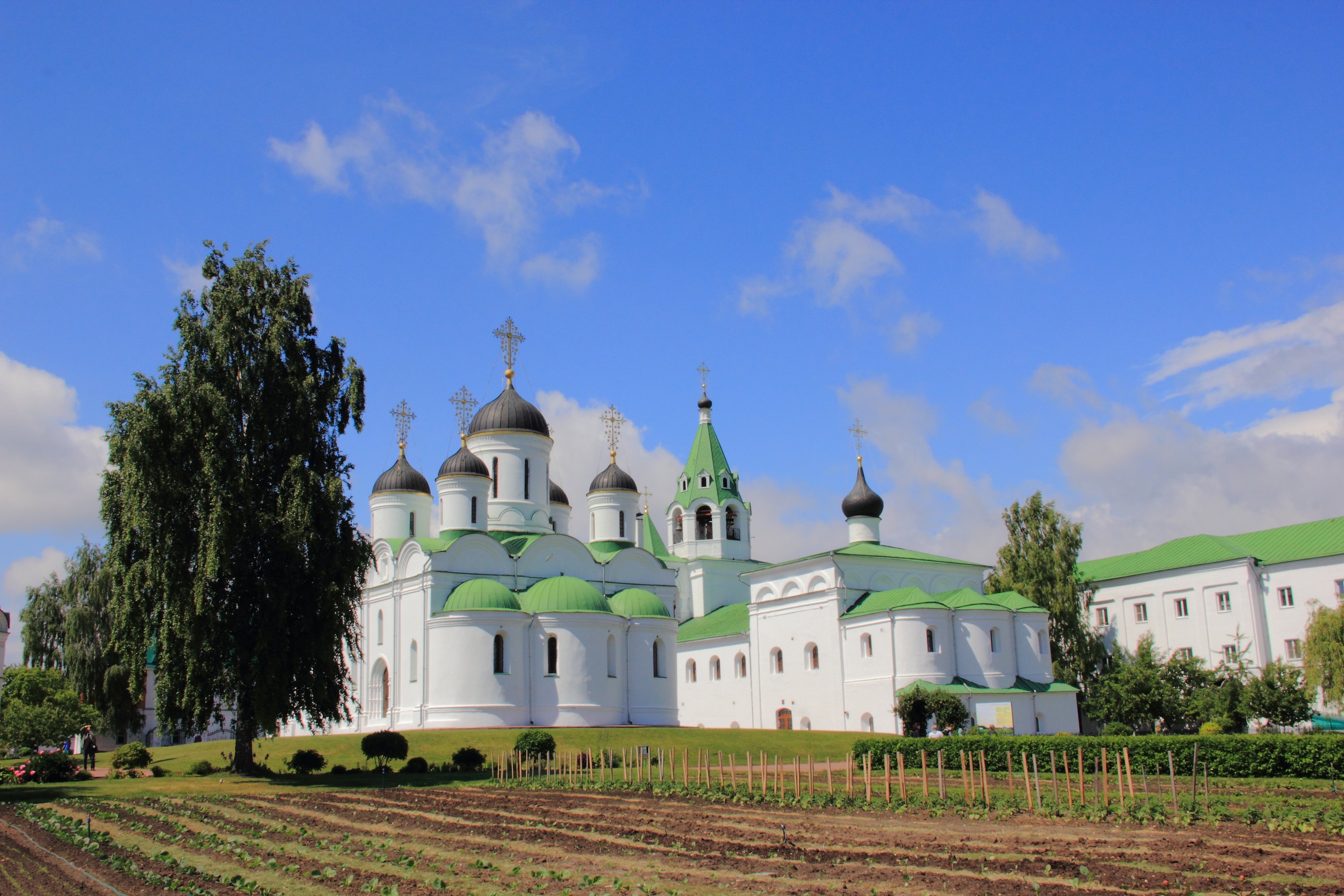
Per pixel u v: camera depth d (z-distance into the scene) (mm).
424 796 40000
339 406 50438
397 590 74500
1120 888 20141
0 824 33750
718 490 101250
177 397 45156
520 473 80312
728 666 88625
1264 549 76750
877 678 73250
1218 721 59812
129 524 46031
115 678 77500
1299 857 23109
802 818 31719
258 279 49469
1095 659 80562
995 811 32344
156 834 30562
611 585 80188
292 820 33031
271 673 44750
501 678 67500
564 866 23531
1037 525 85125
